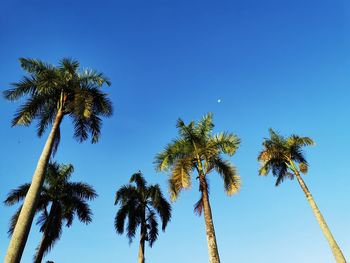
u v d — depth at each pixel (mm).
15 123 17500
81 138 18500
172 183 17406
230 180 18172
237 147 18828
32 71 17734
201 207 17312
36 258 22703
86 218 26438
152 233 29453
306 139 26516
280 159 27016
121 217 29734
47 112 18531
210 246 14648
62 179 26406
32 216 12727
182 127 20094
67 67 17969
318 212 23156
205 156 18688
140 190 30922
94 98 18125
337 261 20734
